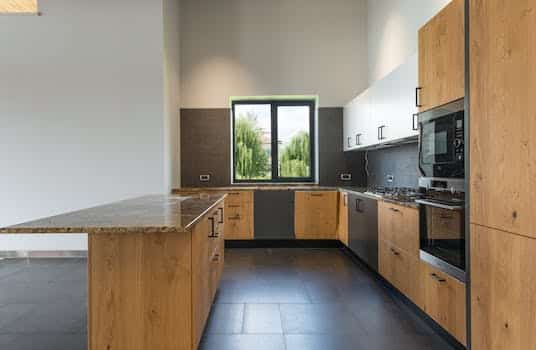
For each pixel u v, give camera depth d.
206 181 5.71
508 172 1.60
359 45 5.68
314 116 5.95
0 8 4.73
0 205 4.80
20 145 4.79
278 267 4.30
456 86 2.14
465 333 2.06
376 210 3.64
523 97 1.50
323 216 5.36
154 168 4.80
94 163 4.80
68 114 4.79
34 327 2.68
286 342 2.40
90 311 1.94
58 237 4.84
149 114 4.80
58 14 4.77
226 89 5.69
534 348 1.46
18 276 3.98
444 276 2.30
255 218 5.36
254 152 5.95
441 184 2.35
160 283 1.94
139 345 1.94
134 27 4.78
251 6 5.68
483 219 1.80
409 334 2.51
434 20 2.44
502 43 1.62
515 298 1.57
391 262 3.24
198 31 5.69
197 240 2.11
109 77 4.79
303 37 5.69
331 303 3.11
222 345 2.37
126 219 1.91
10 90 4.79
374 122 4.18
